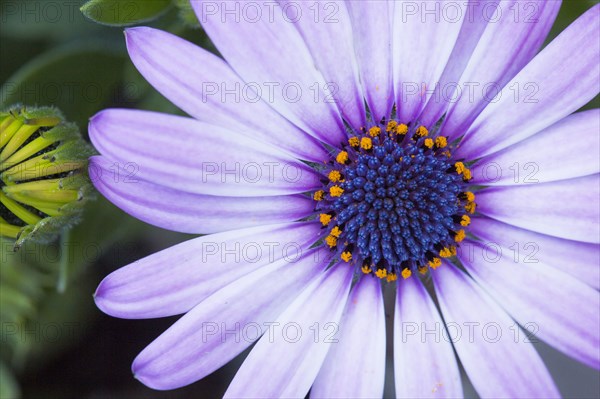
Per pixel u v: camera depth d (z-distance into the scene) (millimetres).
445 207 168
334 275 168
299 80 162
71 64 179
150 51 159
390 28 164
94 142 157
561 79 162
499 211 167
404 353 167
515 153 166
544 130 165
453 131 168
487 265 168
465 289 168
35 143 167
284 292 165
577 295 164
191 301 161
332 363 166
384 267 169
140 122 158
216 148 160
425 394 166
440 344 167
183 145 159
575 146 164
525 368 165
